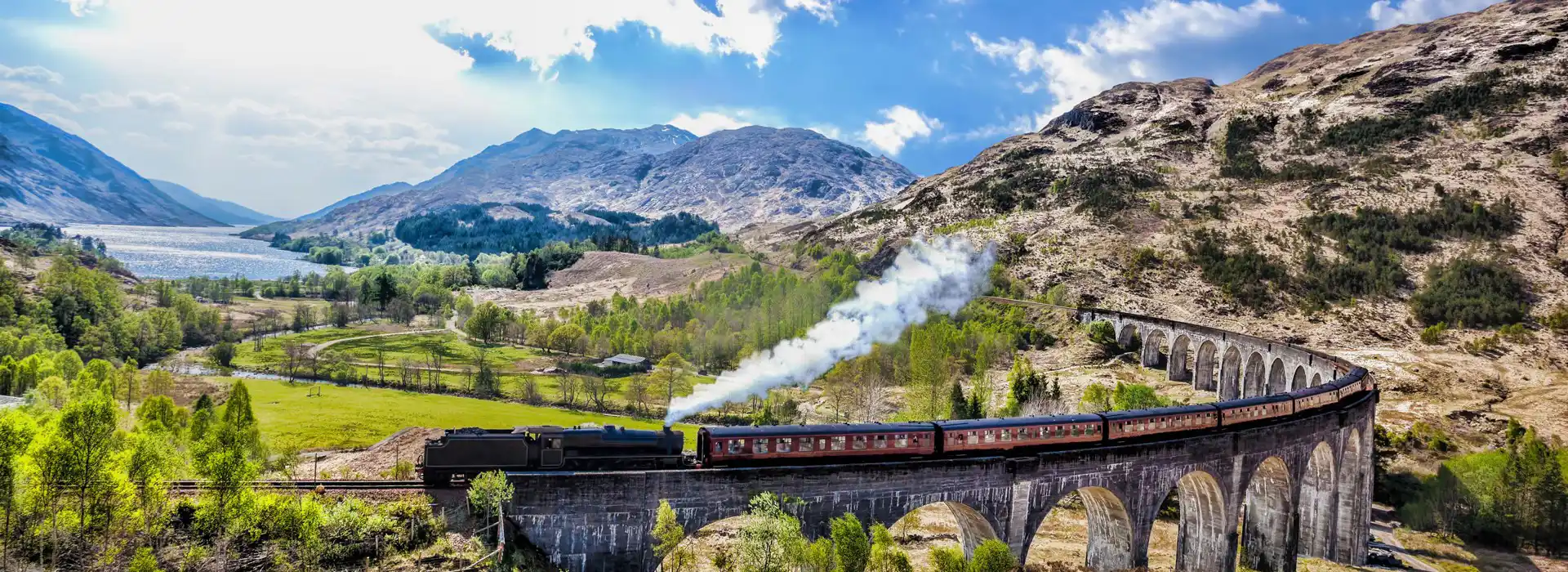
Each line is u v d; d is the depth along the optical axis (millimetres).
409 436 86750
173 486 45250
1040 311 179750
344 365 145250
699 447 46344
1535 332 155125
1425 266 189375
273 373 149375
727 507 44312
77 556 40156
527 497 41719
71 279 181000
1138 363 157000
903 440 48219
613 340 169125
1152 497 54000
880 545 43531
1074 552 71188
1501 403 121250
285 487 44031
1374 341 159250
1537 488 81375
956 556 46312
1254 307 182625
